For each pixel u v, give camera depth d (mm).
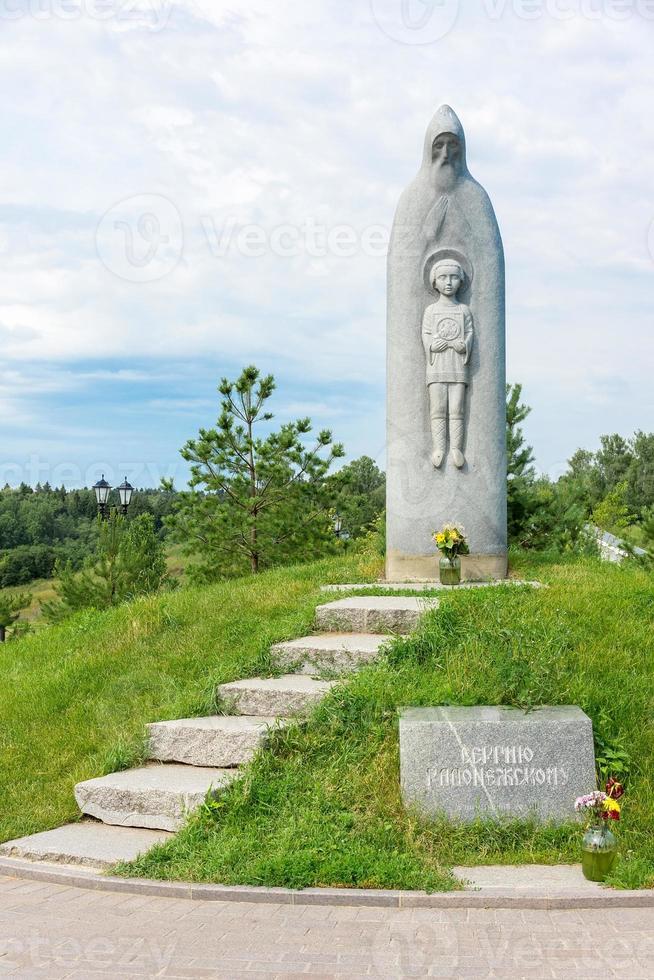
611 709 6484
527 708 6246
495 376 11523
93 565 18641
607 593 8609
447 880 5016
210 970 4082
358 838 5461
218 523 17234
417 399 11570
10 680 9391
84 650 9422
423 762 5828
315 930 4516
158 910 4824
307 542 17938
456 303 11492
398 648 7395
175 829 5949
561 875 5172
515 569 11719
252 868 5160
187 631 9195
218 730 6648
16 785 6844
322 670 7664
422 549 11477
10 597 22484
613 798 5230
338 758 6188
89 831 6047
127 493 19219
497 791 5789
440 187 11570
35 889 5215
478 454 11484
